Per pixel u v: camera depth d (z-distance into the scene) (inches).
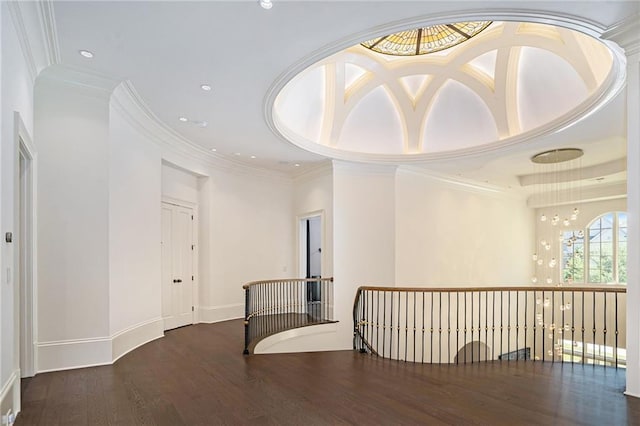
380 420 121.6
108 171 181.2
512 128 278.4
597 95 199.0
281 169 349.1
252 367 179.3
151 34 141.5
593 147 284.0
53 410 127.3
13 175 111.7
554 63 231.8
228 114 218.8
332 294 308.8
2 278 102.0
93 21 132.8
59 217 169.6
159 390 146.9
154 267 234.5
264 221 348.2
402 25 137.7
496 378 164.2
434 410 129.7
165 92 191.2
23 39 122.0
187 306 289.0
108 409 128.6
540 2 127.3
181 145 267.1
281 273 357.7
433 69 270.7
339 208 317.4
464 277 388.8
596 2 126.4
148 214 228.4
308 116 289.1
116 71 169.9
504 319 421.1
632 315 136.1
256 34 142.3
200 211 305.3
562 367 182.9
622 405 132.6
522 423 119.1
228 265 316.2
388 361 192.2
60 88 171.3
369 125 318.7
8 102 106.2
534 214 481.4
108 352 179.3
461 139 309.3
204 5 125.2
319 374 169.6
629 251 135.3
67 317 170.4
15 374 120.6
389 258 328.5
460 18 134.9
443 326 367.2
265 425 117.8
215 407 131.3
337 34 142.9
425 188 361.1
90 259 175.6
